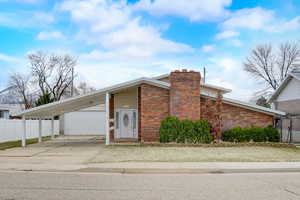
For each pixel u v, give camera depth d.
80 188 7.61
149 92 19.67
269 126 19.38
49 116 25.48
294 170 10.61
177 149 16.00
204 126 18.34
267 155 13.78
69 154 14.78
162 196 6.75
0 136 22.95
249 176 9.48
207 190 7.38
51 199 6.47
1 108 36.75
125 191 7.27
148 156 13.49
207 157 13.12
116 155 13.98
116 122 22.66
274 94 28.61
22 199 6.47
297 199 6.51
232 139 18.67
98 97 21.05
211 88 25.48
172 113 19.00
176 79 19.19
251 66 47.25
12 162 12.27
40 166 11.24
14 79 52.69
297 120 23.73
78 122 34.62
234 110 19.88
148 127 19.50
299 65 43.34
